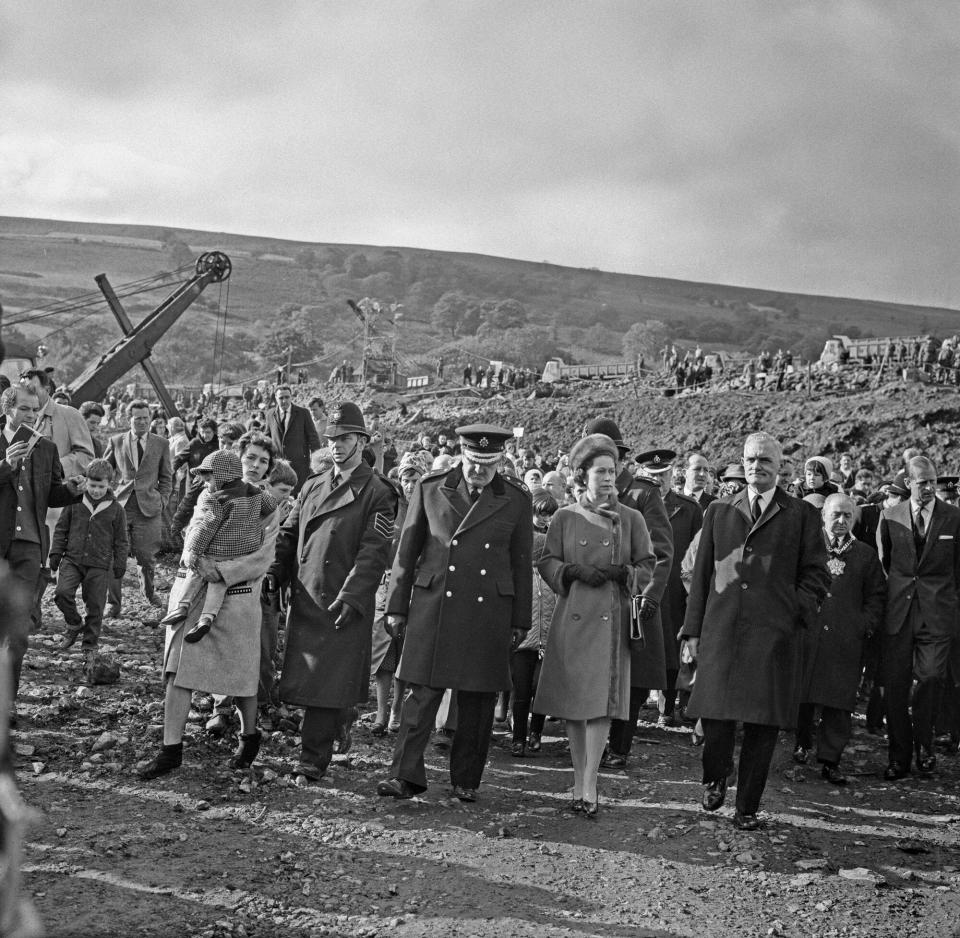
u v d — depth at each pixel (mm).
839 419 46594
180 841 6637
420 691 7949
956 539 9633
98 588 10578
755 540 7828
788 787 9109
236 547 7809
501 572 8078
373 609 8227
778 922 6172
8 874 2033
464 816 7652
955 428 44812
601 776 8945
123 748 8164
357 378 79875
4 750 2076
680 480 18281
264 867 6391
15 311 195125
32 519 8328
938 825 8164
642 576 8086
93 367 40656
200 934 5461
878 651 10352
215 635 7750
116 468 14148
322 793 7828
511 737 10273
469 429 8148
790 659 7742
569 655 7949
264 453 8320
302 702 7965
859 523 12242
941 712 10742
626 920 6090
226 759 8242
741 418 49969
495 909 6102
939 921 6320
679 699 11727
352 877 6395
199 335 187500
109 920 5488
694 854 7223
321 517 8273
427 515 8242
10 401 8875
